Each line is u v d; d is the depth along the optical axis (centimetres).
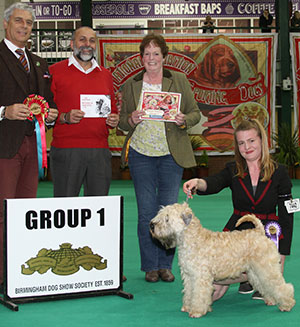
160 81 445
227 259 320
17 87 387
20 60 389
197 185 368
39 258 358
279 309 343
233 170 380
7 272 349
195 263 319
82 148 413
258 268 330
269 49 1592
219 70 1586
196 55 1579
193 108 453
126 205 959
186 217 310
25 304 354
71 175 412
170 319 321
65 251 366
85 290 373
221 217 791
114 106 441
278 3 1630
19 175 404
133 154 439
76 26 2273
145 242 429
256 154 362
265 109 1608
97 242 377
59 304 355
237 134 364
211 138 1605
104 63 1551
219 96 1593
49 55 1741
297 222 736
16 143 385
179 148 436
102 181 422
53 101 410
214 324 310
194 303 323
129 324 310
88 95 416
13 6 383
